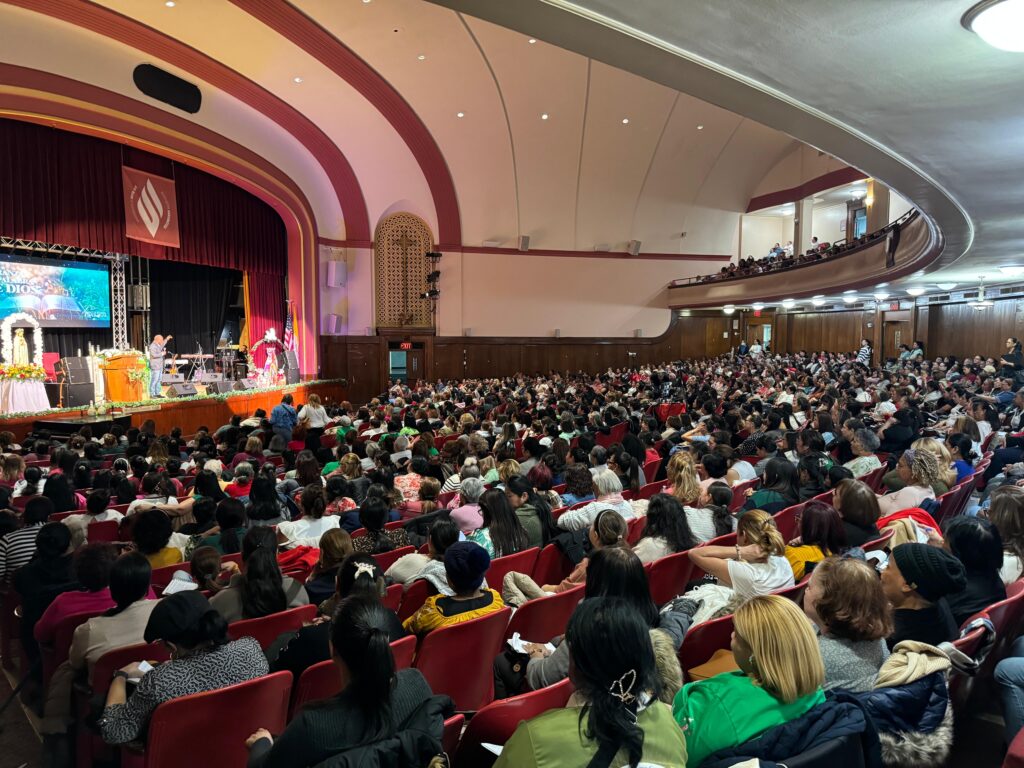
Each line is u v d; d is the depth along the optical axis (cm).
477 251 2481
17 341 1461
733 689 180
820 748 163
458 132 2211
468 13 373
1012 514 338
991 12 319
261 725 248
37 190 1312
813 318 2797
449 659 293
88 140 1400
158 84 1370
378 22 1609
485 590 317
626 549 263
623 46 398
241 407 1582
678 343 2827
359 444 782
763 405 1139
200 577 347
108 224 1441
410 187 2297
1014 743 192
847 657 208
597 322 2695
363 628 182
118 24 1223
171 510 523
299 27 1474
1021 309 1869
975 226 895
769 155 2675
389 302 2347
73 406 1308
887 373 1711
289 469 769
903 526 370
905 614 256
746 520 335
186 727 232
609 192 2608
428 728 182
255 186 1730
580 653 154
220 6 1302
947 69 398
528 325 2578
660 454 845
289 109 1742
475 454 748
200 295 1997
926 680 204
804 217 2628
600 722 148
